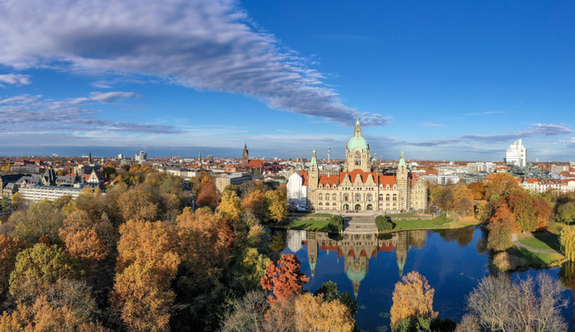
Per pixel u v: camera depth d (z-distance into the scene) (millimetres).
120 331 71188
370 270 128375
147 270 73938
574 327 83875
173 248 92500
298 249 157875
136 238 91812
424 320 65375
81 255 88688
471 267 130875
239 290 94938
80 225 108875
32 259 78125
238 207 165500
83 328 53719
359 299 103312
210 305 86375
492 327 71250
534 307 73812
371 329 86438
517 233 168250
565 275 118812
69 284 68688
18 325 51781
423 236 181875
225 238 114500
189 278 96062
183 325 81250
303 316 61625
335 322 59094
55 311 52469
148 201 154500
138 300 72500
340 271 127312
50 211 127438
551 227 182875
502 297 75000
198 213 139000
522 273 121438
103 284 90375
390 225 191000
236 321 69625
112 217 145375
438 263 136000
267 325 64938
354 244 166125
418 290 72688
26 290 67062
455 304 99750
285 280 81938
